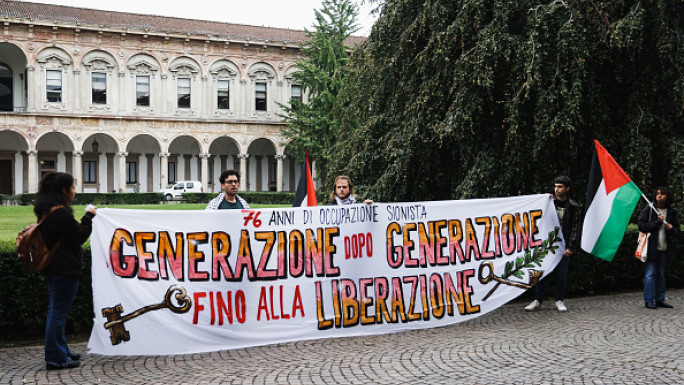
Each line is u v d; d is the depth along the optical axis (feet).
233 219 23.20
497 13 37.81
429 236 26.66
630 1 37.65
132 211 21.71
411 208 26.37
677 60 35.63
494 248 27.94
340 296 24.84
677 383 18.37
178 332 22.02
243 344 22.84
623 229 29.66
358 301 25.13
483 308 27.55
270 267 23.71
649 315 28.84
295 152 133.90
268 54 163.02
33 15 141.79
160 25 155.02
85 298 25.71
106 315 21.03
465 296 27.22
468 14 38.96
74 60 144.46
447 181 42.52
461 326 26.76
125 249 21.49
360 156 44.88
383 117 45.93
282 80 164.76
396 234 26.05
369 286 25.38
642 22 34.53
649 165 35.60
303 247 24.29
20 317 24.62
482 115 39.06
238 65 160.35
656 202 31.22
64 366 20.29
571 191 37.86
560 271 29.81
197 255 22.57
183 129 155.33
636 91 37.50
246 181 166.71
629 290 36.70
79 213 85.10
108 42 147.64
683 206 35.37
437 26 40.52
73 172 153.17
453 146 40.75
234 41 158.10
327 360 21.33
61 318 20.01
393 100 45.50
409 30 42.47
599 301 32.86
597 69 38.55
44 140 150.30
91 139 154.20
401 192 41.91
